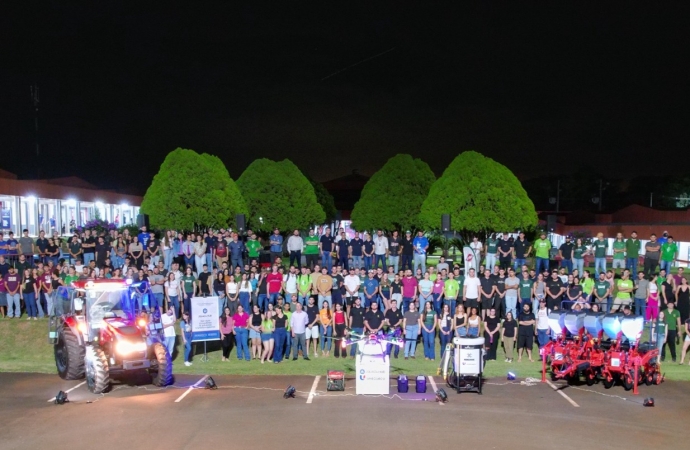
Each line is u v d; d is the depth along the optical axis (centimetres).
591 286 2186
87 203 3916
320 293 2225
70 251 2577
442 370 1867
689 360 2020
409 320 2061
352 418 1344
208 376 1650
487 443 1186
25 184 3180
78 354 1627
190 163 3331
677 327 2102
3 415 1358
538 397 1539
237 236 2667
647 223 4197
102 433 1232
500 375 1802
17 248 2528
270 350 2017
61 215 3616
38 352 2155
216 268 2533
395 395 1559
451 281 2184
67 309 1761
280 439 1201
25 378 1733
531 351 2041
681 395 1565
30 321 2338
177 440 1193
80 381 1689
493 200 3092
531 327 2022
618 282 2152
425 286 2208
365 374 1563
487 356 2028
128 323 1590
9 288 2359
